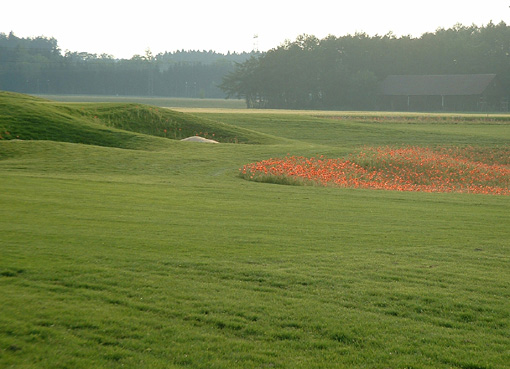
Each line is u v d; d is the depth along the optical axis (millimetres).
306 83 155625
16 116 49312
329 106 156750
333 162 35125
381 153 39625
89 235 13219
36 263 10516
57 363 6652
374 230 15352
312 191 24234
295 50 160500
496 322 8430
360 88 150750
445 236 14703
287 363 6918
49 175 26688
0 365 6523
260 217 17016
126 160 34125
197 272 10516
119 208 17562
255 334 7777
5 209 16344
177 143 45844
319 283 10094
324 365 6887
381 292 9656
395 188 28344
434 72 162875
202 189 23547
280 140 57875
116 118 57156
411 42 165500
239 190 23703
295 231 14859
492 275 10906
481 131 68625
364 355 7195
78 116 55125
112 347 7168
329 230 15164
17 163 31859
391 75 160000
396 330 8023
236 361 6941
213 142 49688
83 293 9039
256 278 10266
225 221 16078
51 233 13219
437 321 8430
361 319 8414
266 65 158875
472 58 159875
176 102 179500
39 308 8242
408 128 71188
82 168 30969
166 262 11070
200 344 7371
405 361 7047
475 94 136125
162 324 7965
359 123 74875
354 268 11164
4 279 9523
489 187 31844
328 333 7859
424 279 10539
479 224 16656
